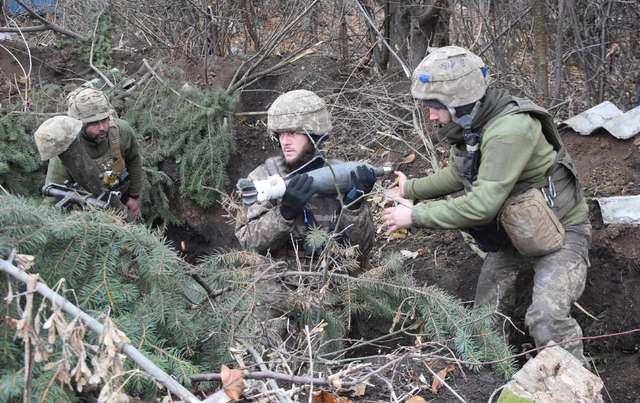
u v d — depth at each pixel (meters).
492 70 5.14
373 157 5.17
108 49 6.36
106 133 4.10
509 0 4.99
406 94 5.24
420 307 3.02
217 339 2.67
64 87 5.96
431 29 5.44
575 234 3.18
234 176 5.50
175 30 6.41
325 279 2.93
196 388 2.52
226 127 5.43
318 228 2.97
